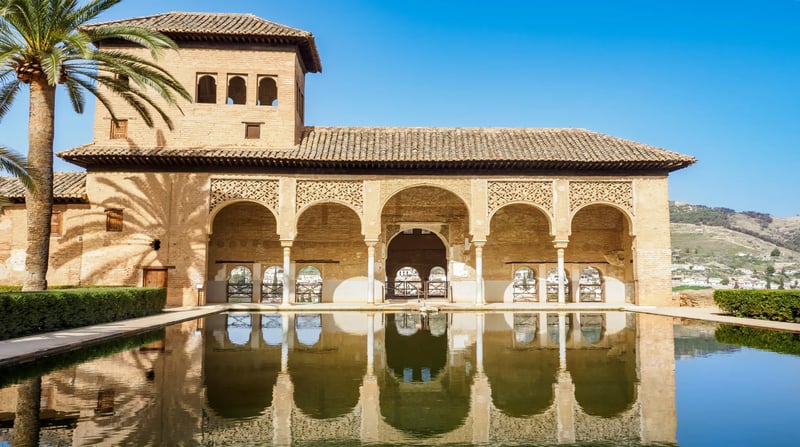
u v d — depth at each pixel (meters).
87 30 12.89
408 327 12.25
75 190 17.75
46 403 5.13
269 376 6.53
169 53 18.20
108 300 11.78
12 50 11.16
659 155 17.95
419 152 17.88
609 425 4.58
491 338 10.23
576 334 10.84
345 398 5.48
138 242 17.28
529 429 4.49
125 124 17.95
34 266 11.61
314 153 17.59
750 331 11.09
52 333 9.64
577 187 18.16
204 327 11.91
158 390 5.71
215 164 17.47
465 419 4.78
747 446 4.00
